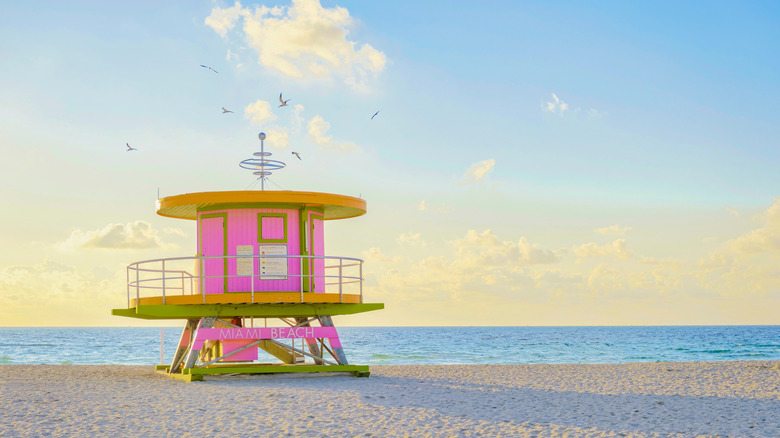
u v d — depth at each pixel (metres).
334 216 21.47
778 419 12.72
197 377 18.05
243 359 18.84
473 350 74.81
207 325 18.06
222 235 18.06
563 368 26.00
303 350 20.62
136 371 23.45
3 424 11.70
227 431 11.16
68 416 12.51
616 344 93.69
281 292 17.48
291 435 10.91
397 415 12.77
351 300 18.92
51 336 154.38
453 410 13.52
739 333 167.75
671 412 13.57
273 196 17.77
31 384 17.86
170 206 18.69
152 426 11.56
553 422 12.28
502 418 12.66
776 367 26.20
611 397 15.99
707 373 23.05
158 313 17.56
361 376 19.44
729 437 10.97
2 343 102.75
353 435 10.93
